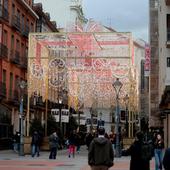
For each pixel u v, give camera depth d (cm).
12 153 3616
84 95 4338
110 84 4169
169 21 3916
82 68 3709
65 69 3728
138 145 1141
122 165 2416
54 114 4562
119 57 3394
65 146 4947
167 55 3891
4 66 4538
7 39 4631
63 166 2331
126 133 4912
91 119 6362
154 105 6153
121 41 3366
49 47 3431
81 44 3388
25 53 5284
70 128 5400
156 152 1880
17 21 4891
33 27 5712
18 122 4862
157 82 6181
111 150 1130
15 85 4900
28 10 5350
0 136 4150
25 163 2500
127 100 3866
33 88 3562
